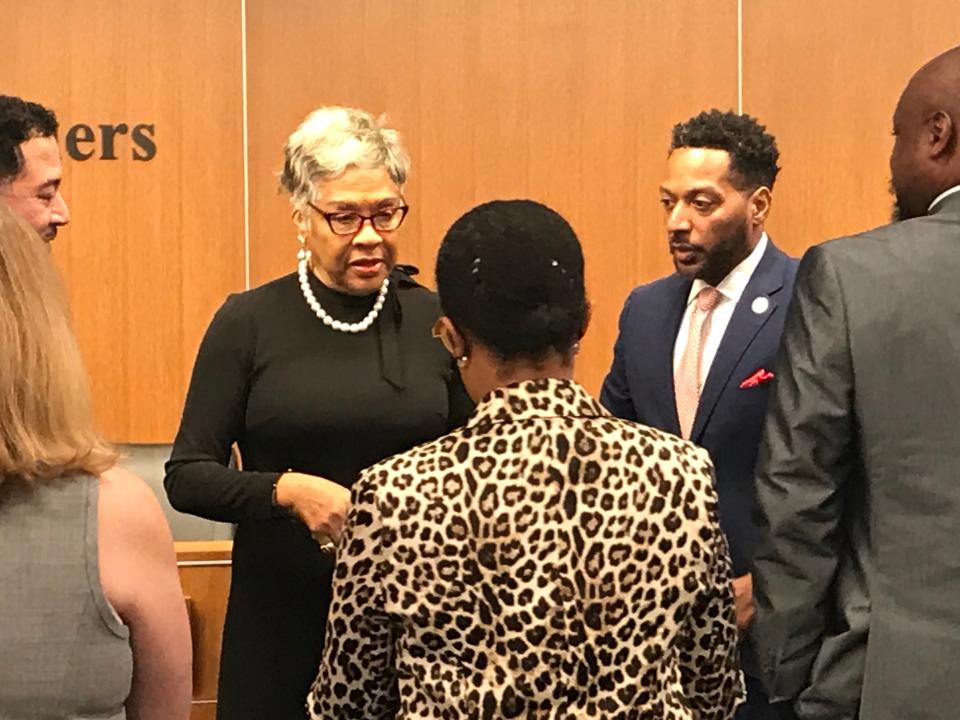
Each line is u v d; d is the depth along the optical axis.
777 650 1.70
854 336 1.62
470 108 4.43
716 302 2.35
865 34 4.48
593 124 4.46
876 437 1.62
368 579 1.29
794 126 4.50
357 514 1.30
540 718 1.26
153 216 4.34
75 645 1.22
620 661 1.28
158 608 1.29
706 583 1.31
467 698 1.26
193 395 2.06
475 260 1.32
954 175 1.70
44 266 1.26
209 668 2.83
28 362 1.21
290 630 2.03
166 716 1.34
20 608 1.21
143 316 4.36
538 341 1.32
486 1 4.41
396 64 4.39
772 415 1.70
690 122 2.38
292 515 1.91
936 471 1.60
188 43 4.30
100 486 1.26
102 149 4.29
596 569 1.27
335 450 2.02
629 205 4.49
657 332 2.40
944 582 1.60
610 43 4.45
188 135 4.33
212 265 4.37
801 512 1.66
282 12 4.34
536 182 4.46
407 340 2.07
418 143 4.42
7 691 1.21
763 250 2.37
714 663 1.38
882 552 1.63
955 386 1.59
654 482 1.30
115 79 4.29
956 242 1.64
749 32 4.47
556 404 1.31
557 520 1.27
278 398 2.01
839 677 1.67
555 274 1.32
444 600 1.27
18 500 1.22
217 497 1.95
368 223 2.01
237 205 4.36
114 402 4.36
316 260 2.05
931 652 1.59
